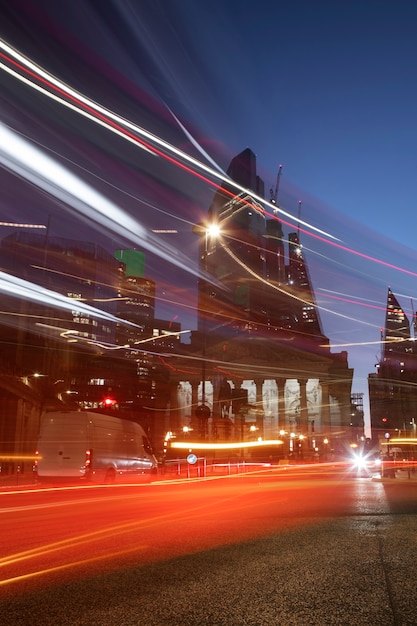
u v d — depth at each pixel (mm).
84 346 106688
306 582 5812
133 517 12117
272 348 129875
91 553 7543
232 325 158000
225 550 7809
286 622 4379
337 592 5371
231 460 69562
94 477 23891
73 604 4902
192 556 7328
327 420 125812
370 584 5703
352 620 4426
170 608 4789
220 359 130500
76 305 63469
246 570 6430
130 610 4715
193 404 127750
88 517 12148
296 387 130500
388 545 8211
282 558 7188
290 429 125938
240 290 195625
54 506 14984
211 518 11906
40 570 6398
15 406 43812
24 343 55219
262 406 125750
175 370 131125
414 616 4523
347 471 51000
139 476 28359
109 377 117438
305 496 18719
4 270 84125
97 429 24562
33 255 91562
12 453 43031
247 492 20969
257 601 5035
